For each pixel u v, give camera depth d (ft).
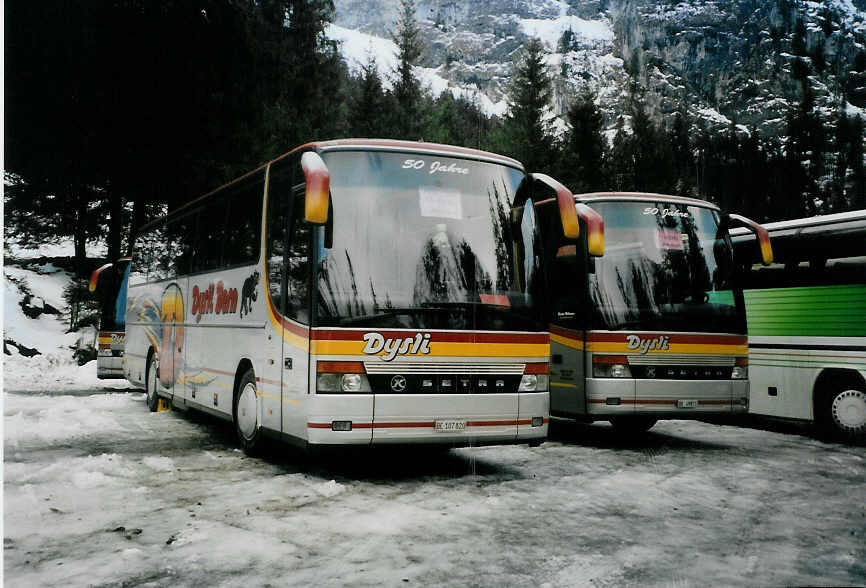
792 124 444.96
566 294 35.32
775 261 41.45
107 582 14.44
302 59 130.41
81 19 86.53
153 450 30.48
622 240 34.76
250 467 26.86
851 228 38.14
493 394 24.58
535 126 173.88
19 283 113.91
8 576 14.71
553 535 18.45
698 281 35.24
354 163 24.47
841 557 17.01
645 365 33.42
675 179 213.87
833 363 37.91
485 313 24.84
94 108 94.07
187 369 37.81
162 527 18.45
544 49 183.62
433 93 207.82
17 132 93.91
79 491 22.33
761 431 41.63
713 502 22.77
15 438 32.53
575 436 38.52
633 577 15.29
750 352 42.14
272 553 16.43
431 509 20.86
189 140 96.58
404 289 23.94
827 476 27.30
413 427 23.40
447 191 25.36
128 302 53.62
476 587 14.48
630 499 22.88
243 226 31.30
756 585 14.96
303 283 24.20
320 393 22.86
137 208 103.19
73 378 74.08
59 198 115.14
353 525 18.92
